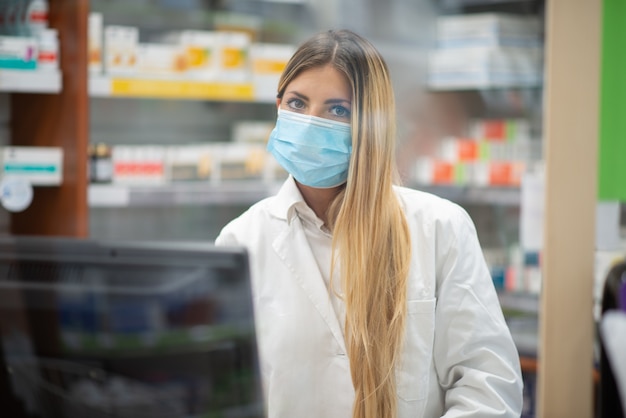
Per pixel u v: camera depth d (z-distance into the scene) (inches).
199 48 144.4
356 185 62.5
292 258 66.2
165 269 43.4
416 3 161.0
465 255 66.2
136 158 139.1
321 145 63.1
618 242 133.0
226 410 42.9
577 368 132.0
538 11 156.5
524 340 142.6
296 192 67.1
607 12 129.7
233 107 165.2
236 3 162.6
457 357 64.6
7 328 44.3
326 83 62.8
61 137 129.9
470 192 154.8
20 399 44.5
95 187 132.2
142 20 153.9
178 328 43.1
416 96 161.3
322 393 64.7
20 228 137.6
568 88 129.1
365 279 62.1
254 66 149.9
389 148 62.8
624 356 53.0
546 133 129.2
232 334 42.9
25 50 123.4
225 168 147.9
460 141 156.5
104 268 43.7
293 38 167.6
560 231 130.4
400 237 63.4
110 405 43.5
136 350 43.3
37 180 127.7
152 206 156.9
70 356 43.8
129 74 137.2
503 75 154.4
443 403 67.1
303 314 65.1
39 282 44.1
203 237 163.2
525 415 142.4
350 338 62.7
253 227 68.4
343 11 164.6
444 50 158.7
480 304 64.9
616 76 130.3
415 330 63.9
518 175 151.5
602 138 131.1
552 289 130.9
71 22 127.3
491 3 160.4
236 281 42.9
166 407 43.1
